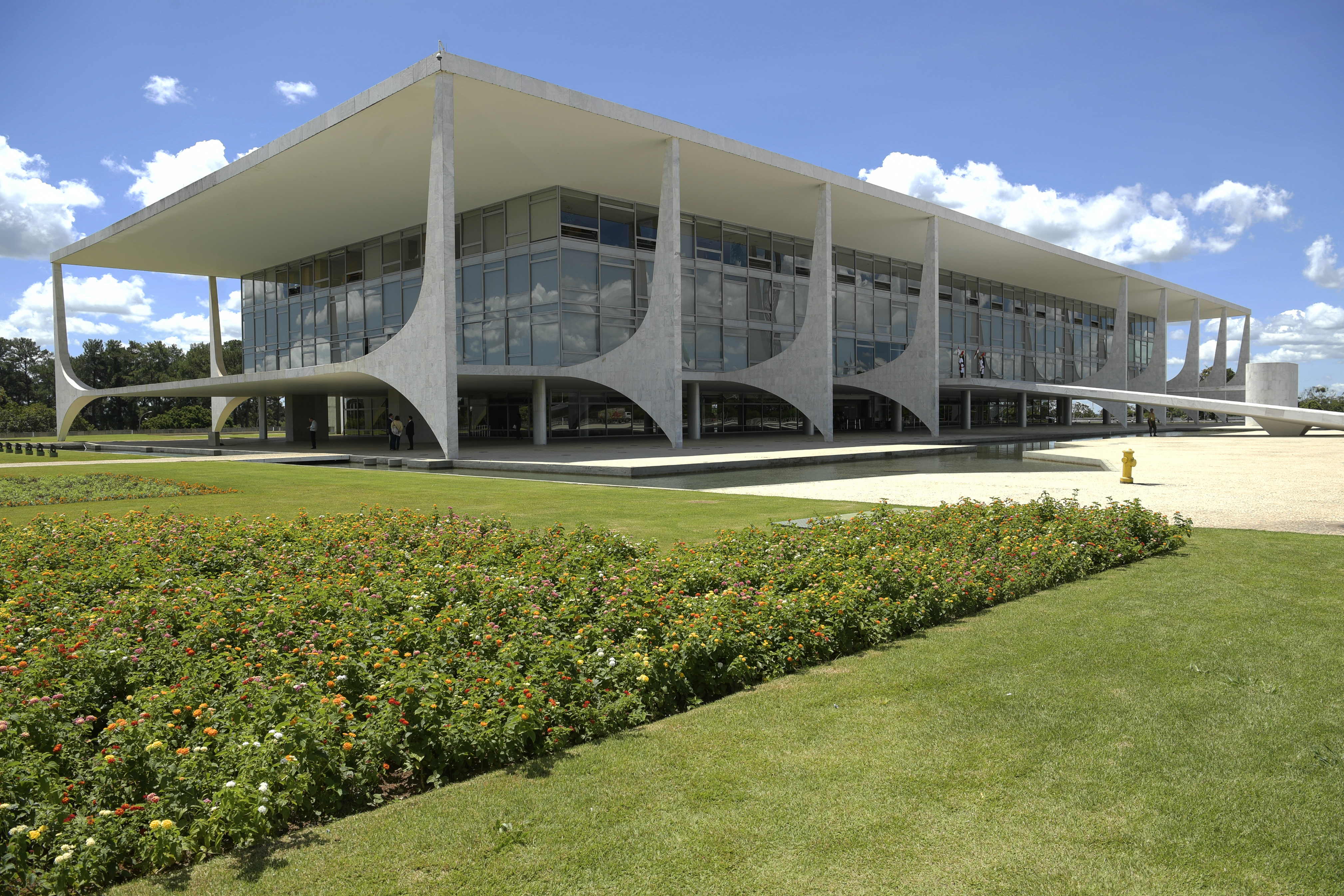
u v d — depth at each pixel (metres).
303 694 4.14
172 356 98.12
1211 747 3.89
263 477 19.19
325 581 6.91
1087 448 29.17
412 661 4.66
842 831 3.18
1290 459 22.61
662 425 27.28
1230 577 7.51
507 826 3.25
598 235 31.58
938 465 22.31
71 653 4.72
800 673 5.18
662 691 4.63
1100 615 6.30
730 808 3.38
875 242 42.16
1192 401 38.22
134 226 35.22
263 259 42.34
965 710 4.42
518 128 24.97
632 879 2.90
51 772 3.53
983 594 6.65
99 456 31.17
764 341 39.19
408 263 35.75
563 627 5.66
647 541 9.32
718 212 35.66
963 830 3.18
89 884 2.99
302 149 25.77
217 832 3.15
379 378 25.86
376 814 3.43
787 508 12.63
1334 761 3.71
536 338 31.23
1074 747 3.91
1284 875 2.87
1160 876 2.87
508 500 14.02
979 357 52.44
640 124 25.27
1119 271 51.84
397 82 22.08
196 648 5.15
